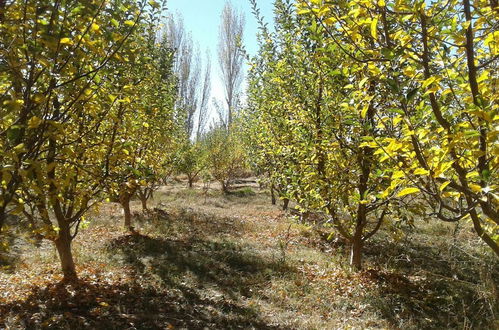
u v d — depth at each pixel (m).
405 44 2.32
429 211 11.12
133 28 3.34
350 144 7.08
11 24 2.67
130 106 6.60
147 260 8.55
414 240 11.45
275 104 9.62
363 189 7.28
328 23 2.54
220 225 13.45
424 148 2.52
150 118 9.58
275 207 18.95
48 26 2.71
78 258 8.22
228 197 22.39
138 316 5.75
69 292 6.28
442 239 11.33
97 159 5.20
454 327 6.31
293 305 6.80
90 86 3.39
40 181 2.95
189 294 6.87
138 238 10.44
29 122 2.62
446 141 2.22
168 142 12.93
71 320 5.37
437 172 2.05
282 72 8.61
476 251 9.52
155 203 18.14
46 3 2.75
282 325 5.95
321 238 11.83
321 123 7.47
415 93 2.10
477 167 2.26
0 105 2.55
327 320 6.32
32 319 5.25
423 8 2.21
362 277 8.07
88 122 5.23
